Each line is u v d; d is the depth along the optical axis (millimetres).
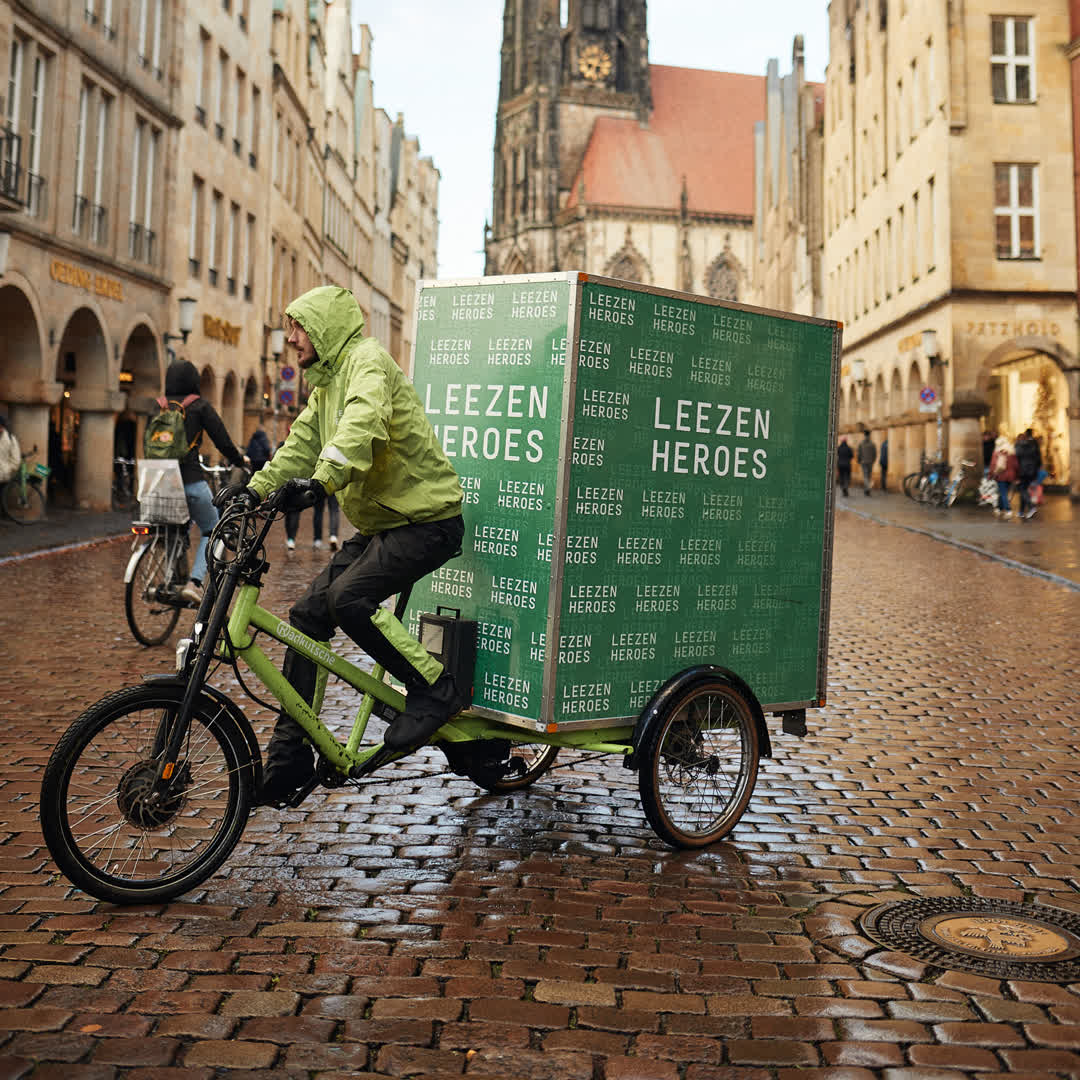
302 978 3621
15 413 22328
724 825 5160
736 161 94125
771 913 4301
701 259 91062
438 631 5008
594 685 4934
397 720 4715
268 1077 3033
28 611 11203
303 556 16984
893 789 6055
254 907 4207
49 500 26453
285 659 4664
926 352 31594
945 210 32875
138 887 4184
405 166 88625
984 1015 3490
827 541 5668
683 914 4266
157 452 9352
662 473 5059
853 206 46594
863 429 43719
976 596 14312
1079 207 32125
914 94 36500
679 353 5059
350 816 5336
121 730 4195
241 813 4398
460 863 4758
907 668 9594
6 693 7625
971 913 4324
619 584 4969
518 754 5914
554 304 4805
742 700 5238
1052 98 32438
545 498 4816
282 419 40906
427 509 4570
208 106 31984
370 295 73125
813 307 56594
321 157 51906
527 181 92750
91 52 24141
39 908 4129
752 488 5371
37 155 22672
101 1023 3287
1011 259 32500
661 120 95062
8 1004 3379
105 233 25781
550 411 4805
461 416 5117
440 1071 3098
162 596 9516
